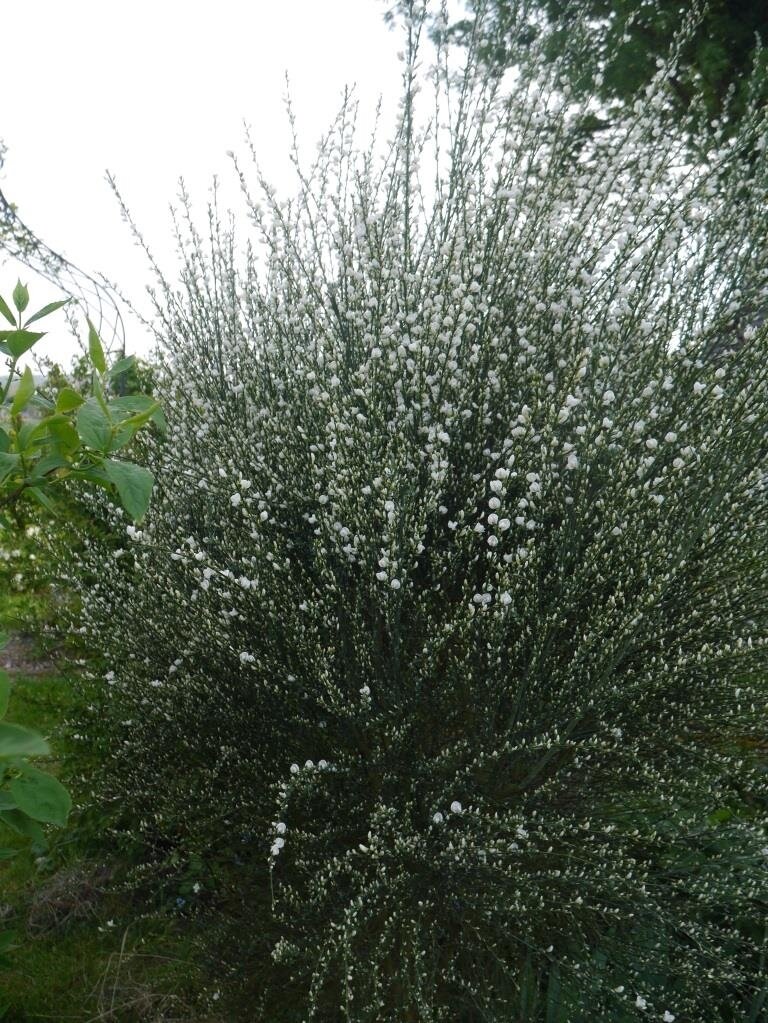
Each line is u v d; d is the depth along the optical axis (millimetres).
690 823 2020
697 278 2711
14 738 809
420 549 2084
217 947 2188
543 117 2707
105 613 2590
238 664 2303
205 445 2656
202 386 2807
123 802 2514
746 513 2279
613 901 2037
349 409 2303
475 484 2283
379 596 2143
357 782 2203
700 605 2252
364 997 1971
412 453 2213
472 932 2098
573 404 2094
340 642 2260
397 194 2707
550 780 2055
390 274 2416
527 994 1980
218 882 2467
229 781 2404
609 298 2449
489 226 2561
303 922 2080
